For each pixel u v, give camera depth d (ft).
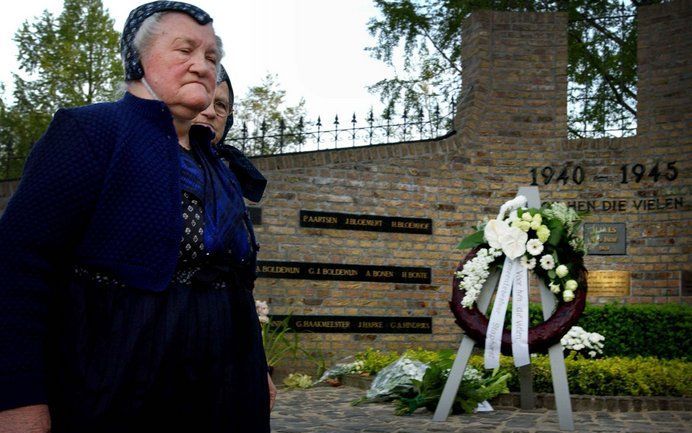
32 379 4.43
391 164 32.76
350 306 31.53
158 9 5.42
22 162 41.24
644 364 23.09
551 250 18.94
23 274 4.53
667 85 33.32
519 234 18.93
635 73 53.83
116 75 73.87
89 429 4.61
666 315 27.35
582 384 21.91
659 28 33.76
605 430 17.57
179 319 4.96
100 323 4.78
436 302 32.78
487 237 19.33
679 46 33.30
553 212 19.10
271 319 30.30
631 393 21.61
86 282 4.87
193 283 5.18
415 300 32.48
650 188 32.99
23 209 4.60
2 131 71.51
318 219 31.40
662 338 27.30
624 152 33.45
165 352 4.84
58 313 4.83
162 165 5.08
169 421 4.91
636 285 32.73
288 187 31.22
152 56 5.34
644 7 34.22
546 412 20.66
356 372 27.89
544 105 34.24
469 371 21.88
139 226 4.85
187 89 5.35
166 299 4.97
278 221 30.89
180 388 4.93
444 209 33.27
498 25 34.55
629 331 27.55
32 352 4.48
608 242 33.06
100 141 4.88
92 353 4.73
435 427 18.19
